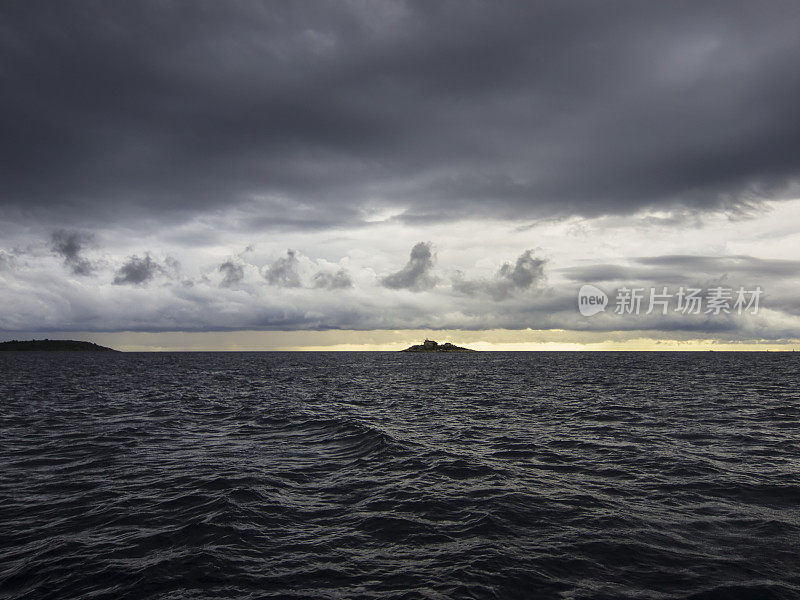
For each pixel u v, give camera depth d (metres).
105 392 44.25
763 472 14.42
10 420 26.08
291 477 14.52
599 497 12.28
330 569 8.51
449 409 31.30
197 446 19.19
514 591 7.63
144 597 7.57
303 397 40.16
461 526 10.45
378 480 14.13
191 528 10.35
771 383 50.81
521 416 27.53
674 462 15.71
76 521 10.90
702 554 8.90
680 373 72.00
